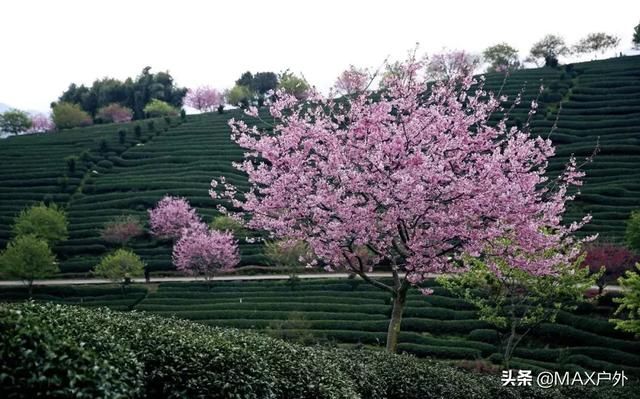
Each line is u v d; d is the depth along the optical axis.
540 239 17.78
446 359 29.52
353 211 17.09
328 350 16.97
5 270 42.59
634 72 84.38
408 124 17.72
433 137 18.77
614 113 70.88
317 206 17.69
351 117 19.12
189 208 55.59
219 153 74.44
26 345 7.39
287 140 18.64
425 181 17.03
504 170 18.59
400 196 16.64
